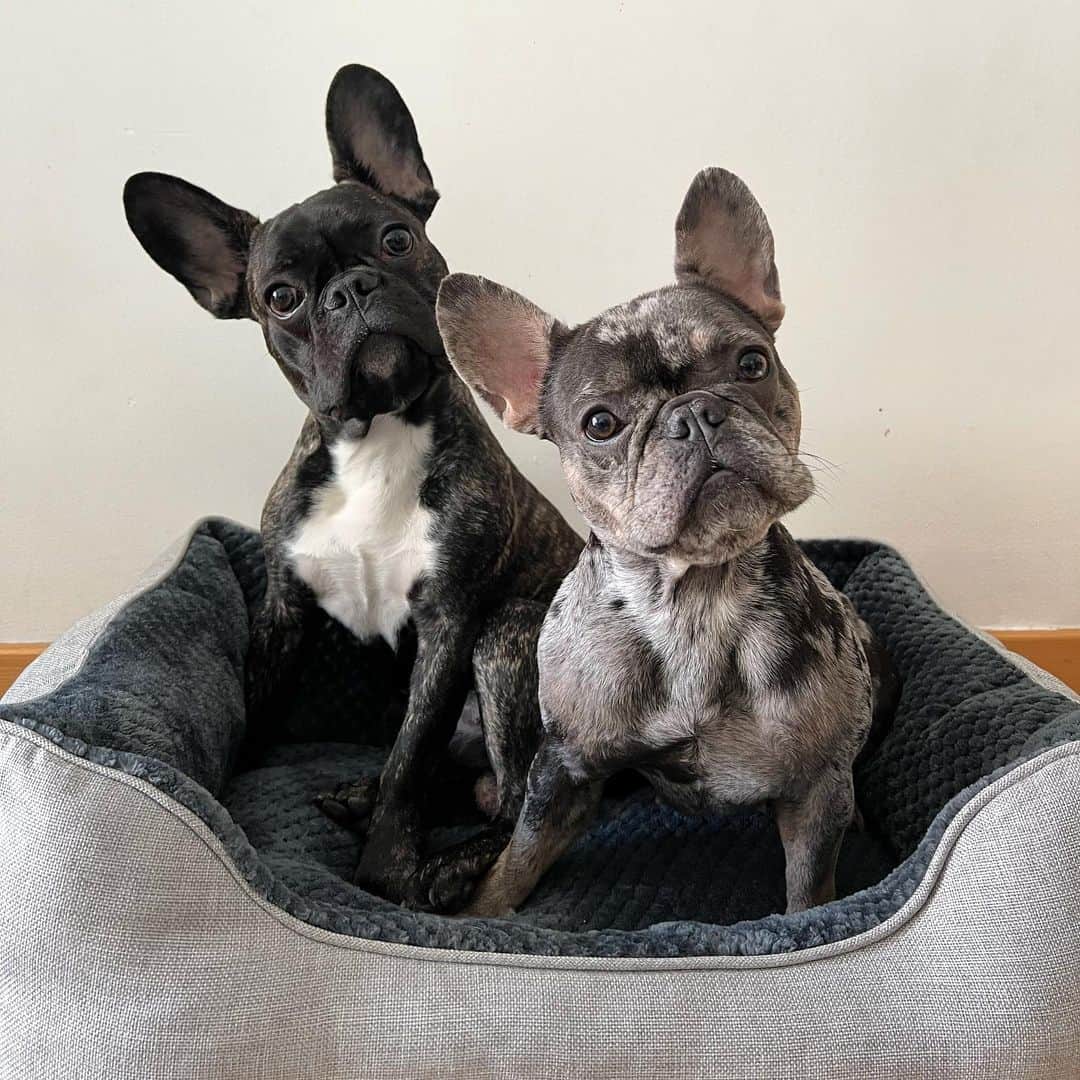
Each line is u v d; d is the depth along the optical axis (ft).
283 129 2.75
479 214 2.82
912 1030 1.44
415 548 2.22
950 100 2.75
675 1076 1.42
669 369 1.63
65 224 2.76
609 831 2.18
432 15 2.69
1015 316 2.90
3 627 3.06
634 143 2.78
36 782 1.54
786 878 1.88
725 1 2.69
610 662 1.79
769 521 1.56
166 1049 1.44
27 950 1.49
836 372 2.94
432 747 2.20
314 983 1.50
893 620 2.46
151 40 2.67
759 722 1.75
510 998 1.47
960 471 3.02
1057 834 1.49
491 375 1.88
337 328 2.00
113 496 2.98
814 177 2.80
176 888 1.51
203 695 2.15
